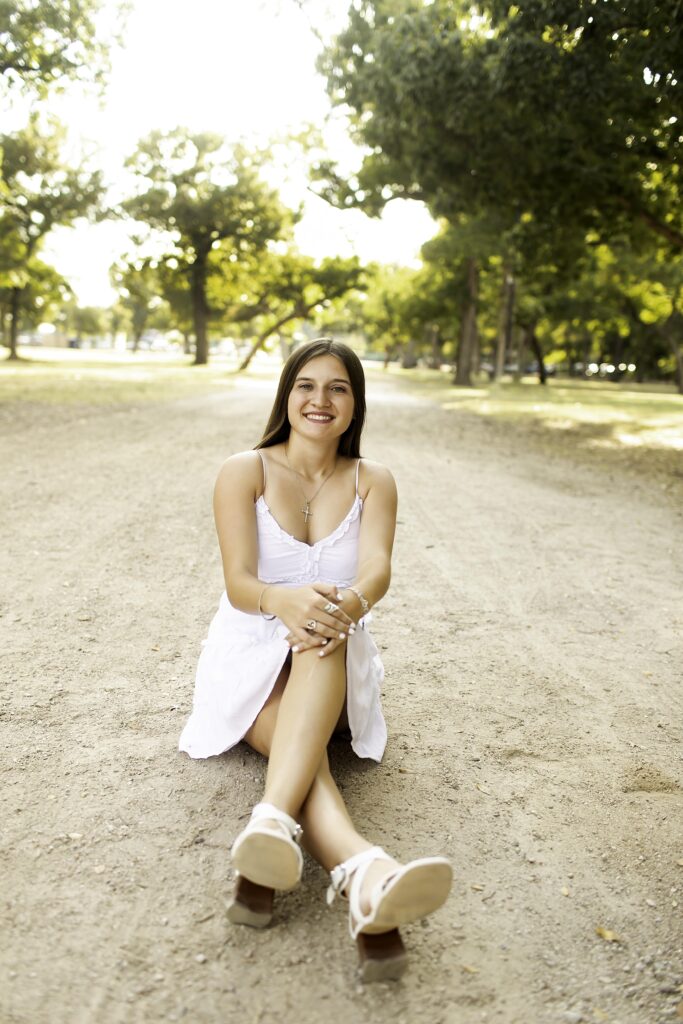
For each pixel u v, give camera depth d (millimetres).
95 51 18547
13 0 17484
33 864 2439
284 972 2082
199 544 6461
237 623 2949
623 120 14305
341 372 2961
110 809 2746
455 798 2963
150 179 49281
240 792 2885
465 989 2062
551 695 3943
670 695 4027
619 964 2182
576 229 19281
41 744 3170
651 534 7707
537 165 15344
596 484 10641
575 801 2998
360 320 92312
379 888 1991
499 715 3688
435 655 4383
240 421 16281
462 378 42031
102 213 48375
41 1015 1884
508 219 18578
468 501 8906
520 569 6234
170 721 3416
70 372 34750
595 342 77125
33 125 43000
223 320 60406
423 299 46469
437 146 15430
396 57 13688
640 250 20469
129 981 2012
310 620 2590
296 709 2467
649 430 18828
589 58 11602
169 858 2506
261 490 2992
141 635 4426
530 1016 1987
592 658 4473
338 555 3000
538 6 11195
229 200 49500
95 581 5355
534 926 2314
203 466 10273
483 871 2551
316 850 2260
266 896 2213
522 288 47250
